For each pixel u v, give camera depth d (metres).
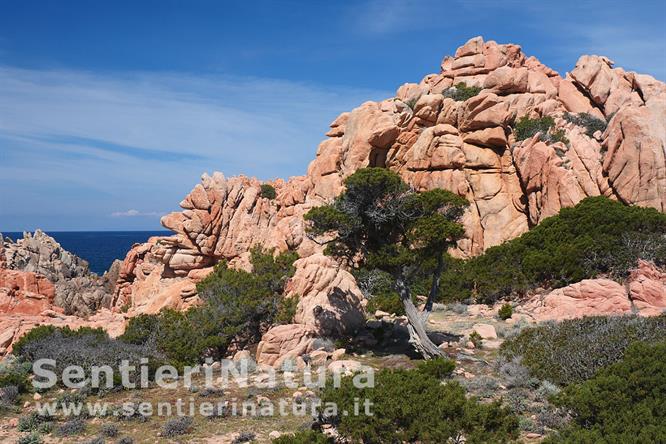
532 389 19.34
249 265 33.97
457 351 24.80
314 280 29.39
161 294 40.41
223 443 15.90
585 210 39.59
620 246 35.09
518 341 23.84
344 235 26.95
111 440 16.44
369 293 41.12
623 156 41.69
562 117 52.88
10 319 33.34
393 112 55.66
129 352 23.09
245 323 27.86
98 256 158.38
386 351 26.28
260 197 53.41
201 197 49.28
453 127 51.97
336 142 57.84
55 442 16.25
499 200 47.91
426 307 25.81
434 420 12.05
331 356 24.70
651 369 14.20
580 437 12.22
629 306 29.55
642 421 12.66
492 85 56.94
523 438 14.95
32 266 57.56
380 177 26.03
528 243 40.75
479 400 18.05
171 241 49.56
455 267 42.41
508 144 49.81
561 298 31.89
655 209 38.62
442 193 27.05
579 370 19.31
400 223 26.95
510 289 37.78
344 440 13.51
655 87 53.47
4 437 16.72
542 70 65.12
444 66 72.06
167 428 16.61
